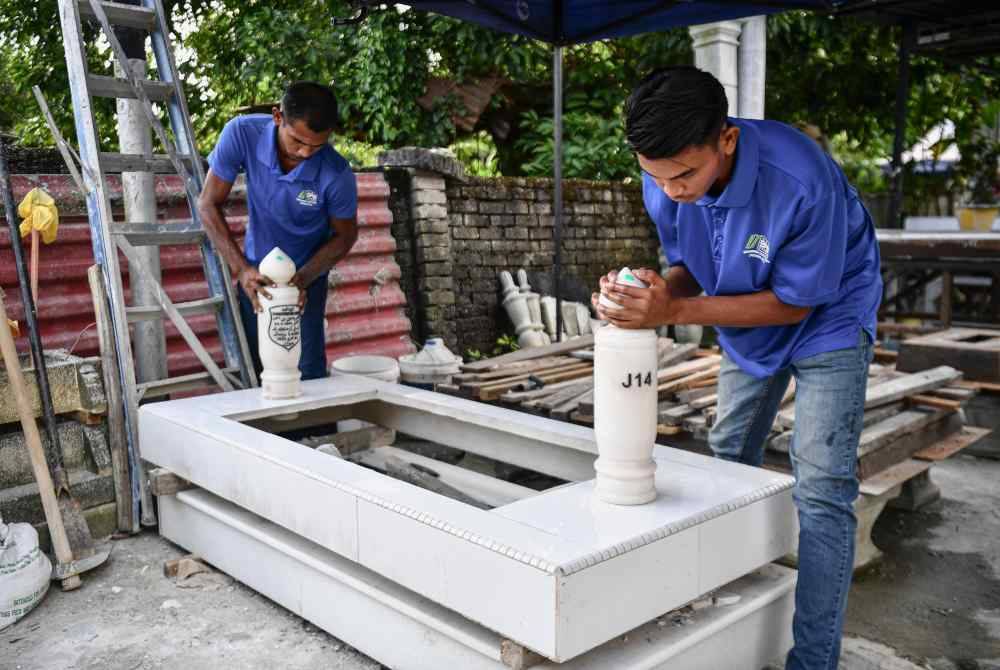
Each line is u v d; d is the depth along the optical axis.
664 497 2.21
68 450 3.54
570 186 7.43
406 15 8.94
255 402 3.45
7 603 2.75
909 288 8.02
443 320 6.20
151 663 2.53
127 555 3.35
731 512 2.17
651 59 9.74
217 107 10.30
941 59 8.63
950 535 3.71
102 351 3.52
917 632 2.83
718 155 1.93
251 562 2.95
